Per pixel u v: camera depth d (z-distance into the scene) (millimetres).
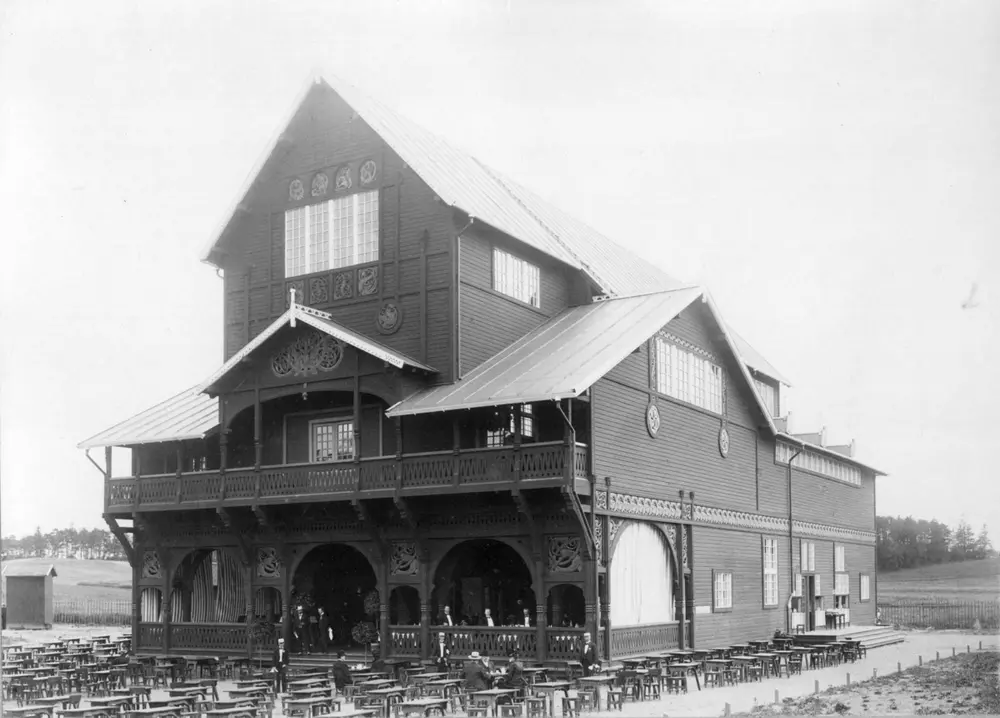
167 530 40125
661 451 37125
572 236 46531
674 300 38438
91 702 24922
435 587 34469
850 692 30672
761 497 46219
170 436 38500
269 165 39812
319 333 36031
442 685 27359
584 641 30062
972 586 88250
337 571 40000
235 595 39562
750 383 44594
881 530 98938
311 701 24484
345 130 38750
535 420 35156
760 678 34844
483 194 40312
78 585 90625
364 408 37094
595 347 34250
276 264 39750
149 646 40156
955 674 34781
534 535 32375
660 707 27812
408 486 33375
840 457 57125
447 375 35000
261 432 37375
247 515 38062
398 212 36906
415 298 36094
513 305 38438
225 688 32844
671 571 37281
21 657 38062
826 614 52938
